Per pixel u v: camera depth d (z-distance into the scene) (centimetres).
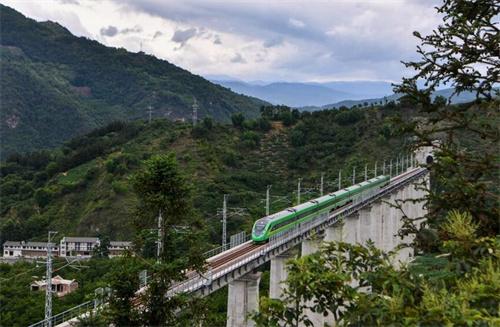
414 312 791
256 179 11744
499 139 1216
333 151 13488
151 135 14238
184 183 2580
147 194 2538
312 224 6200
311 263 929
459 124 1255
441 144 1277
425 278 889
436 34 1239
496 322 715
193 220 2644
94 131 16525
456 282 860
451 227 962
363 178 11831
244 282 4700
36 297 4794
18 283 5353
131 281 2389
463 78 1240
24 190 12638
